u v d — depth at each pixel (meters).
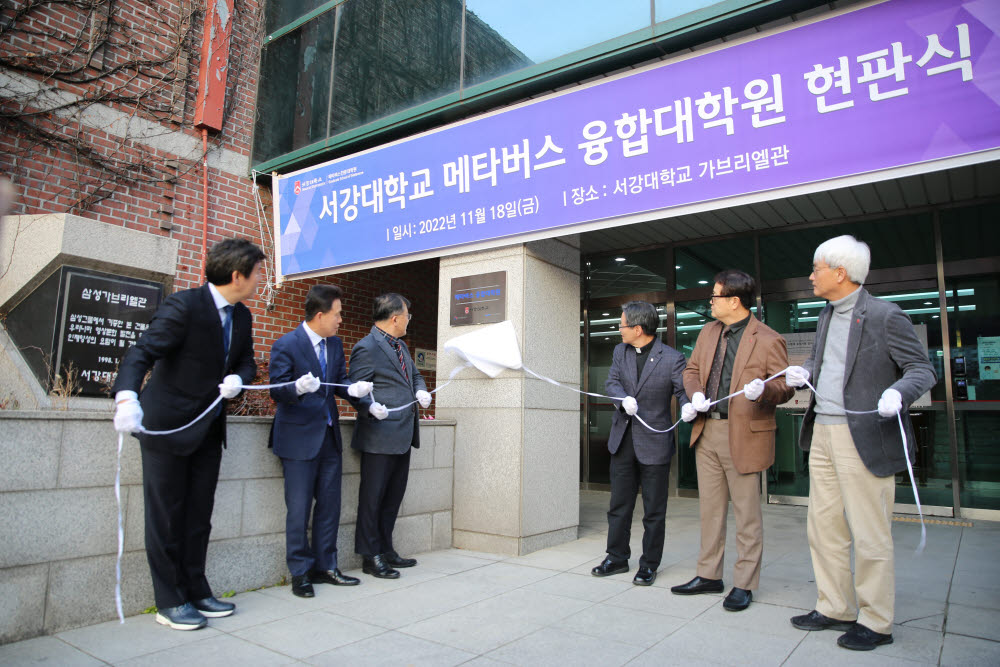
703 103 3.79
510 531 4.43
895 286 6.01
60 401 3.86
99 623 2.86
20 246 4.18
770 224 6.49
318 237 5.86
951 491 5.67
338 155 6.09
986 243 5.62
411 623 2.93
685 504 6.73
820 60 3.42
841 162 3.35
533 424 4.61
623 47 4.20
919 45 3.15
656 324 3.87
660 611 3.13
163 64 5.99
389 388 3.86
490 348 4.53
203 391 2.79
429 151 5.10
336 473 3.62
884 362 2.74
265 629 2.83
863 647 2.59
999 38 2.97
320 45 6.32
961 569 3.91
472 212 4.82
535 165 4.49
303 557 3.40
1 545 2.59
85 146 5.37
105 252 4.39
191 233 6.07
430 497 4.57
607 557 3.93
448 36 5.25
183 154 6.07
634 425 3.78
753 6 3.71
